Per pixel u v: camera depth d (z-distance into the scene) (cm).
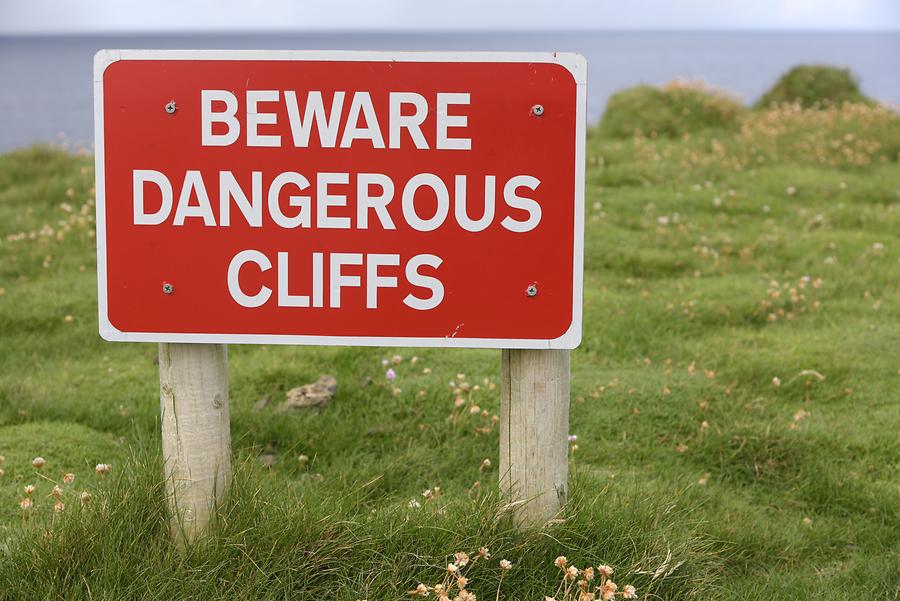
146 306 296
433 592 288
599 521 319
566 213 290
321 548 301
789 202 1047
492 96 287
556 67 285
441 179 290
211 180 292
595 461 476
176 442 302
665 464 472
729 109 1538
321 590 295
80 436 479
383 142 289
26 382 562
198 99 289
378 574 293
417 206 292
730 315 704
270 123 290
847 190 1089
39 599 281
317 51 286
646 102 1523
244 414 509
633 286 784
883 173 1194
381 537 308
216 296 296
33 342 661
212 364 301
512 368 304
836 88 1870
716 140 1338
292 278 295
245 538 297
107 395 557
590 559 303
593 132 1548
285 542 299
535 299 294
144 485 310
